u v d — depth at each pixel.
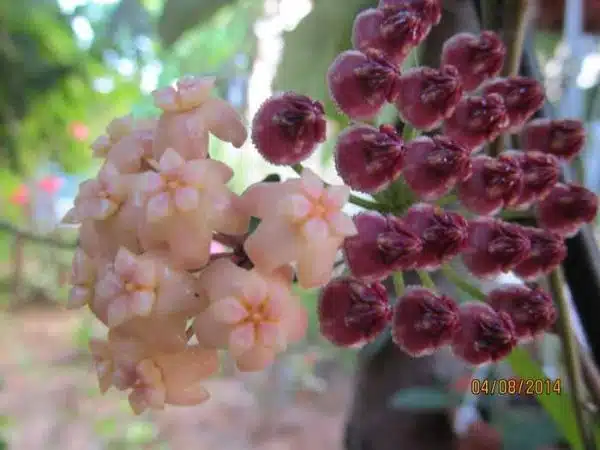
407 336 0.07
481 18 0.10
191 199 0.06
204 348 0.07
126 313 0.06
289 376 0.49
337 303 0.07
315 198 0.06
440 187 0.07
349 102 0.07
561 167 0.09
